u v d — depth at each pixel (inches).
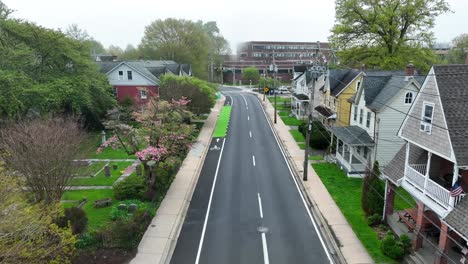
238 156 1330.0
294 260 639.8
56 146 716.7
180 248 682.8
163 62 2874.0
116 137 968.3
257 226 772.0
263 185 1026.1
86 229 727.1
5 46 1269.7
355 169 1067.3
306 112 2063.2
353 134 1116.5
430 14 1667.1
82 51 1599.4
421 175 623.8
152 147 903.7
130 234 665.0
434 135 588.7
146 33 3651.6
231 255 657.0
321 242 704.4
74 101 1381.6
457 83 585.3
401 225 728.3
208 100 1895.9
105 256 639.8
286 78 4724.4
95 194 939.3
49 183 693.3
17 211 457.4
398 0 1641.2
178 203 885.2
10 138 725.3
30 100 1183.6
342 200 896.9
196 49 3732.8
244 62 4771.2
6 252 425.4
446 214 545.0
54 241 557.0
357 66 1923.0
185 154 1293.1
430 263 593.3
